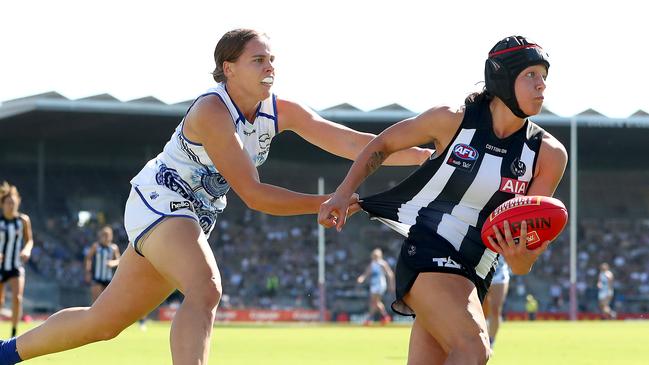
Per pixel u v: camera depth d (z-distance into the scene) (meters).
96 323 6.59
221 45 6.13
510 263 5.56
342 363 12.73
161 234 6.05
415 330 5.95
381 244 48.34
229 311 37.34
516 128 5.72
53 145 49.59
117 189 50.31
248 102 6.23
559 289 43.75
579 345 17.88
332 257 47.59
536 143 5.71
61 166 50.03
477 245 5.75
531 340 19.89
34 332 6.80
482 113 5.73
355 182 5.80
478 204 5.75
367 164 5.82
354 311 42.88
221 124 5.99
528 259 5.48
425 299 5.59
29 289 40.81
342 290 45.22
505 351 15.96
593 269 48.38
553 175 5.71
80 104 39.91
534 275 46.31
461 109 5.77
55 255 45.88
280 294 45.97
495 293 14.59
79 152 50.06
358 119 41.62
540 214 5.37
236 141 6.02
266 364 12.50
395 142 5.83
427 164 5.82
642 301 45.12
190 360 5.52
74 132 46.56
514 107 5.58
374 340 19.39
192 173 6.22
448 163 5.73
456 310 5.46
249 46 6.08
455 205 5.79
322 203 5.81
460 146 5.71
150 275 6.37
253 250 47.78
